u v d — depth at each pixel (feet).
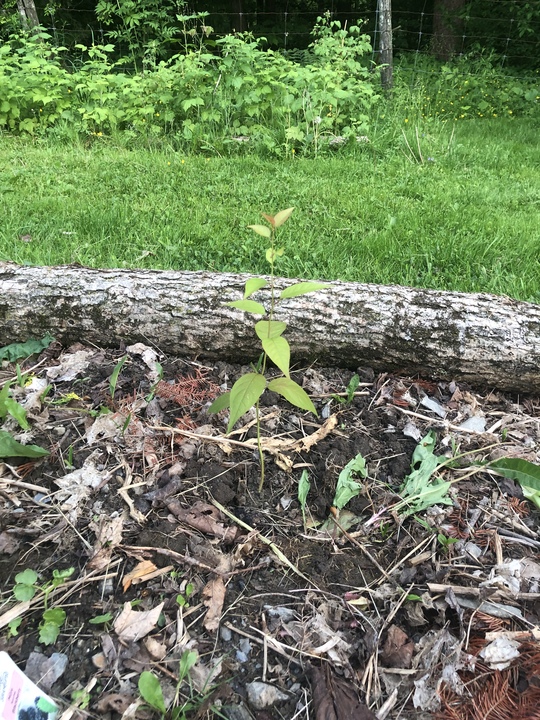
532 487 6.55
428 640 5.14
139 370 8.61
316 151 20.40
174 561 5.81
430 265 11.89
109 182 16.42
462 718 4.68
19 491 6.52
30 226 13.14
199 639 5.17
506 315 8.61
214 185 16.63
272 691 4.79
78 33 37.50
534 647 5.11
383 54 26.30
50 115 21.67
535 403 8.61
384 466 7.13
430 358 8.57
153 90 21.95
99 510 6.31
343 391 8.49
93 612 5.34
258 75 21.70
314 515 6.49
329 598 5.56
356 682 4.91
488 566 5.93
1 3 29.27
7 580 5.60
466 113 28.27
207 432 7.38
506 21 36.24
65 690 4.75
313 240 13.20
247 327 8.70
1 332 9.21
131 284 9.07
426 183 17.60
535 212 15.66
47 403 7.78
